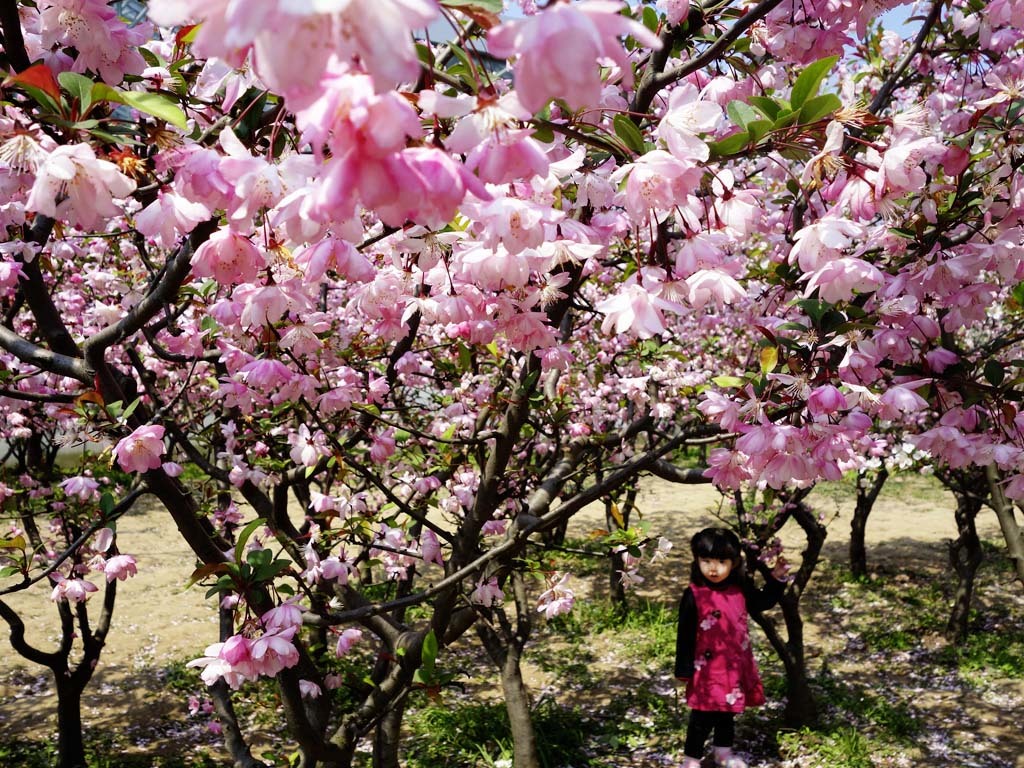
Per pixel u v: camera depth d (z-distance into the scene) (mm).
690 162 1273
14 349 1899
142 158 1350
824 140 1451
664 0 1924
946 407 2223
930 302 2188
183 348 3375
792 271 2400
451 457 3592
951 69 3727
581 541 10375
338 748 2408
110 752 5328
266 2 595
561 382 5211
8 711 5914
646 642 7453
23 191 1361
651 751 5488
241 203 1119
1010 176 1944
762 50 2299
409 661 2588
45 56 1449
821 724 5832
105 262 5590
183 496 1949
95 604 8039
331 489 4711
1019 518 12180
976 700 6297
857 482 9172
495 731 5641
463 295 1950
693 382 5551
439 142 1007
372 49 619
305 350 2348
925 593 8820
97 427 2066
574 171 1625
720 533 4578
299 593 2264
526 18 794
